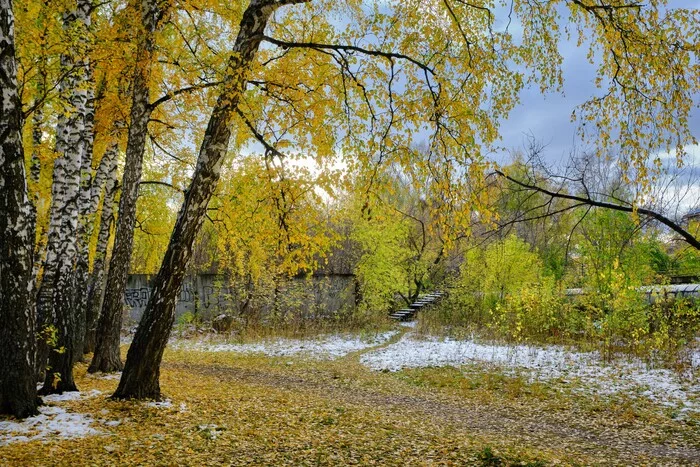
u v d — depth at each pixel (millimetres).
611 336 14156
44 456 4871
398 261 24750
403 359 14742
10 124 5539
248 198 10430
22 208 5797
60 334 7773
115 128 10266
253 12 7035
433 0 7359
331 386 11266
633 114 6660
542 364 12844
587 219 13602
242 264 19328
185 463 5074
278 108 8102
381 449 6078
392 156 6898
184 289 24422
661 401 9023
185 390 8945
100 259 13008
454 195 6328
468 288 22125
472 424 8094
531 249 20359
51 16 6555
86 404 6969
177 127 11289
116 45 7430
